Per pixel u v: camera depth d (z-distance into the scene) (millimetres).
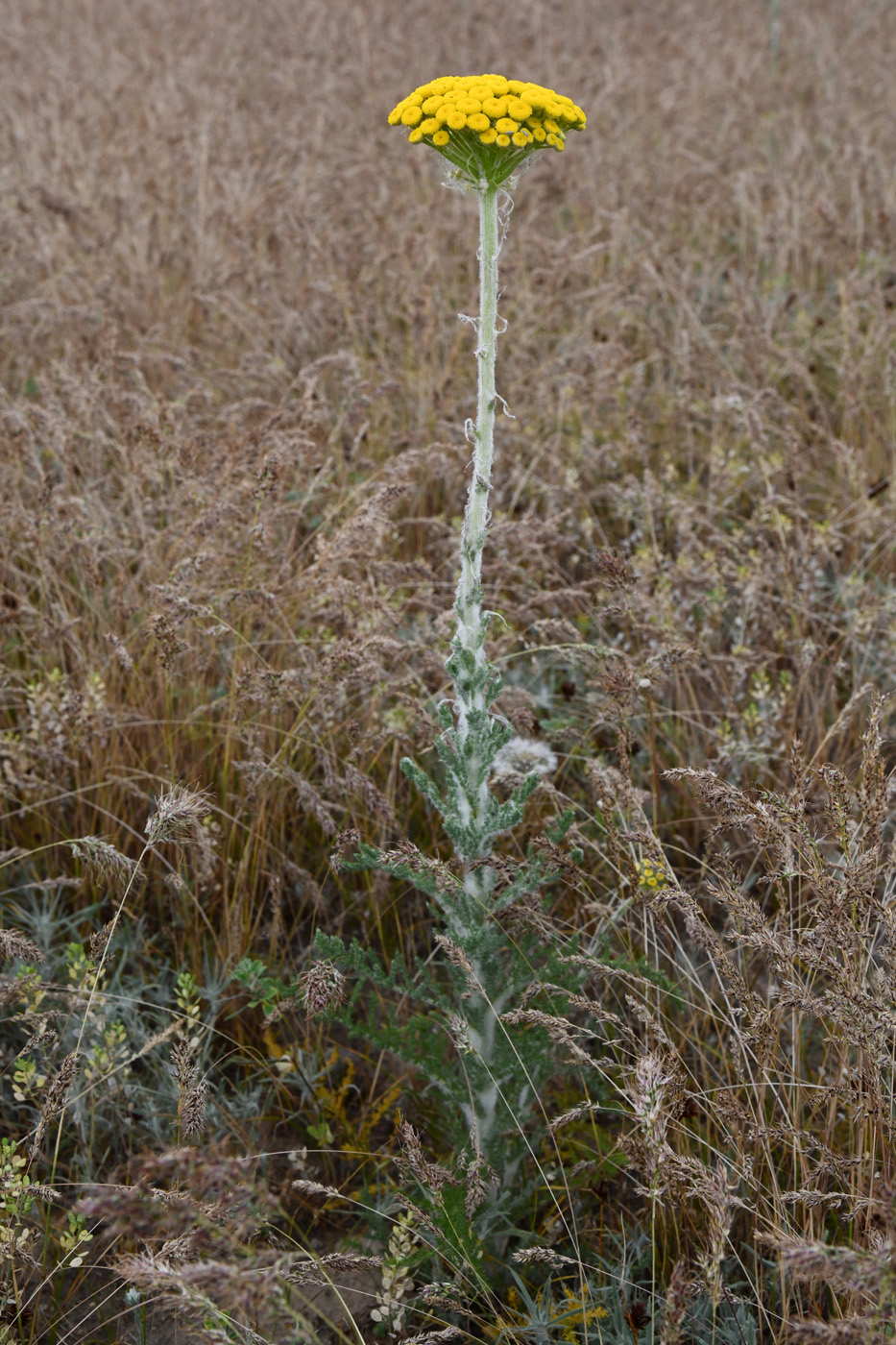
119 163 6578
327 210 6312
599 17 11922
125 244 5883
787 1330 1782
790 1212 2143
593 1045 2662
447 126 1887
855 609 3545
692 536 3670
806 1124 2305
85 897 3066
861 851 2053
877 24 10945
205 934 2979
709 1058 2518
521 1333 2102
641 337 5438
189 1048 2178
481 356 2027
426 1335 1921
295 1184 2010
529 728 2902
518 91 1916
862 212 6230
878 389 4980
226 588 3299
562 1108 2535
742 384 4473
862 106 8273
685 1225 2197
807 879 2275
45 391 4012
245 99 9039
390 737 3150
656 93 8930
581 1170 2264
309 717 3105
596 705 3141
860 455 4289
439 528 3943
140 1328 2111
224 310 5043
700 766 3172
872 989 2254
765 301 5348
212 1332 1606
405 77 9211
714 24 10539
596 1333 2100
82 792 3111
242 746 3129
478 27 10617
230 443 3621
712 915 2998
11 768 2941
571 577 4039
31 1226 2307
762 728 3086
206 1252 1740
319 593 3324
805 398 5070
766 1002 2225
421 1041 2334
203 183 6371
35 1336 2123
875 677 3461
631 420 4145
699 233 6523
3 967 2773
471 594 2123
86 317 4598
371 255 5691
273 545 3498
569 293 5422
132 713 3146
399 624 3248
